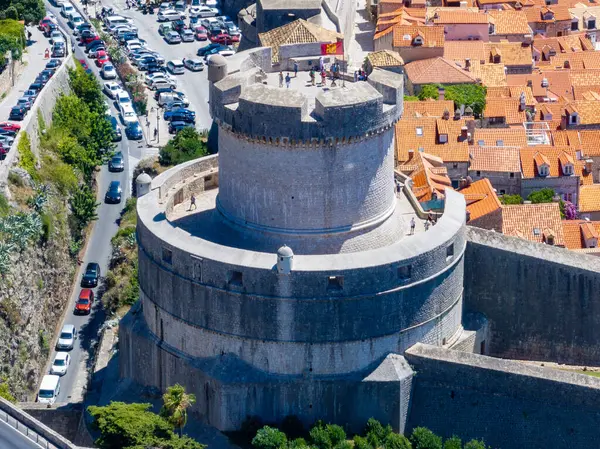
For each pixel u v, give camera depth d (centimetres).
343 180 17450
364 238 17762
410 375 17438
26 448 16975
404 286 17225
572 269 18875
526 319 19162
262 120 17162
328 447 17088
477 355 17500
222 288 17212
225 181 18038
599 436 17250
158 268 17850
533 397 17350
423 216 18800
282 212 17562
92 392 19350
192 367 17712
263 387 17312
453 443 17225
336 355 17238
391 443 17100
